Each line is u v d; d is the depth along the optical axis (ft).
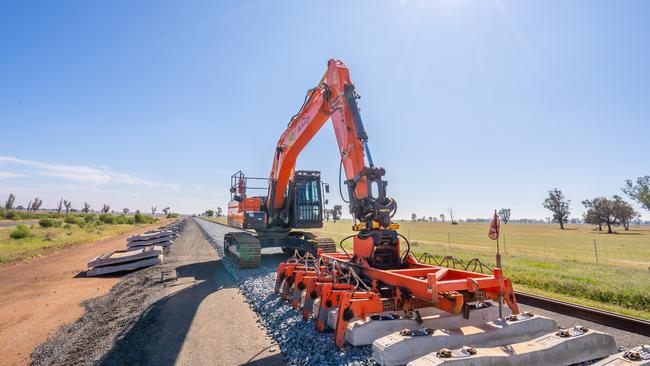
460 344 14.15
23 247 61.62
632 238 151.02
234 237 42.98
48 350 16.97
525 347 12.84
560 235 179.83
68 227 118.52
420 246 75.00
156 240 61.46
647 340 17.38
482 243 106.01
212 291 29.01
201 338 18.03
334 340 15.74
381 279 18.20
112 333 19.03
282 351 16.19
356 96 22.68
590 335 14.01
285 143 36.96
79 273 39.60
